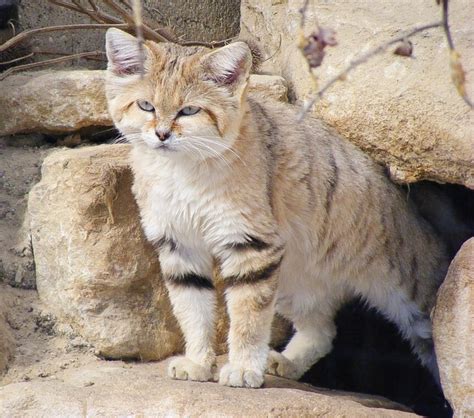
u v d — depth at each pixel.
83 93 14.75
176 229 12.98
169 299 14.09
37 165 14.87
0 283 14.22
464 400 12.26
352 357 17.33
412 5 13.96
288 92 15.32
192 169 12.42
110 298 13.82
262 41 16.88
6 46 15.27
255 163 12.65
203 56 12.22
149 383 12.29
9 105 14.98
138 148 12.83
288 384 13.91
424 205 15.48
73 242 13.65
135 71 12.45
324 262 14.31
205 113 12.14
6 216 14.65
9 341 13.50
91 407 11.53
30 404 11.62
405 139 13.52
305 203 13.50
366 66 13.80
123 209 13.77
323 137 13.98
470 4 13.34
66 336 13.88
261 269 12.79
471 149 12.85
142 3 17.41
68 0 16.47
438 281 15.00
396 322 15.22
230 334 12.96
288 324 15.77
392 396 17.22
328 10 14.65
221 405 11.48
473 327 12.19
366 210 14.10
